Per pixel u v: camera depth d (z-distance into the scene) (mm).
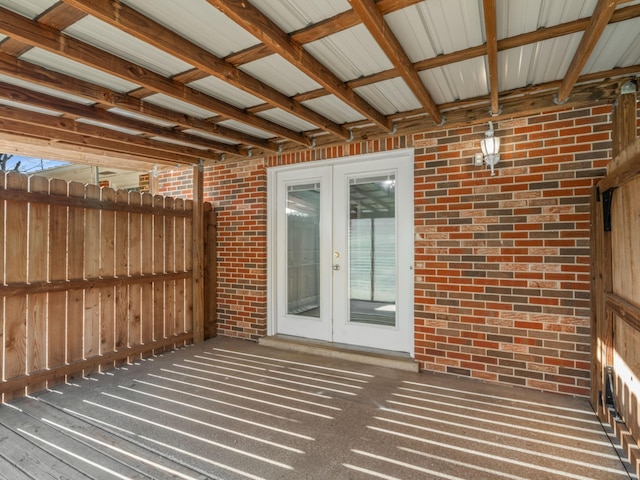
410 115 3459
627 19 1971
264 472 2023
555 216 3043
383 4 1795
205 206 4918
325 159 4199
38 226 3240
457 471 2027
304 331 4555
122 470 2033
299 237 4613
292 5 1814
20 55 2232
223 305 5012
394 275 3982
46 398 3014
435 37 2127
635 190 2000
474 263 3355
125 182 7375
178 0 1754
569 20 1983
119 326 3893
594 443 2285
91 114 3102
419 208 3613
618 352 2338
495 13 1776
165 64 2404
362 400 2947
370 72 2549
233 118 3199
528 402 2883
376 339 4078
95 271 3689
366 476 1988
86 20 1891
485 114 3213
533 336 3121
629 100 2719
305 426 2533
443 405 2846
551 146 3057
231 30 2031
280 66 2457
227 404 2885
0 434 2436
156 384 3307
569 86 2580
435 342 3531
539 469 2037
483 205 3320
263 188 4652
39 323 3238
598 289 2639
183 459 2143
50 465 2080
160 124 3615
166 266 4457
